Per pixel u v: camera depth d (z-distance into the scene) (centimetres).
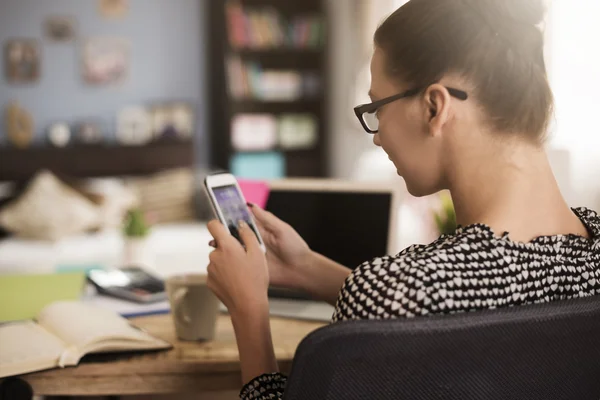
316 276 121
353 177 556
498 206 78
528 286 74
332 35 597
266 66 620
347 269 123
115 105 556
